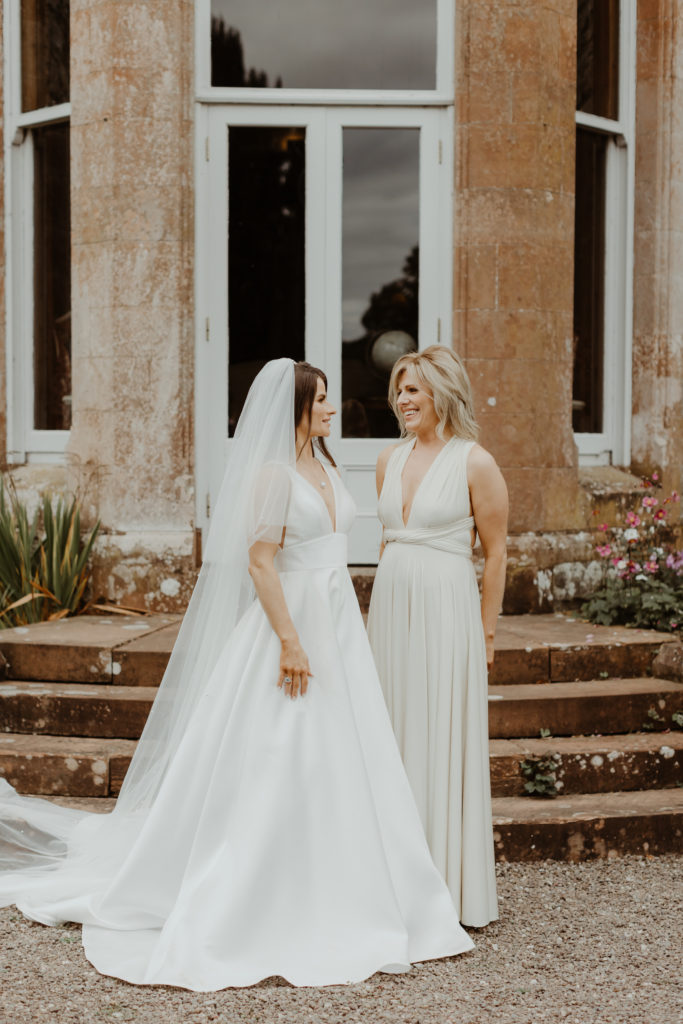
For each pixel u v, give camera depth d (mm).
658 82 7078
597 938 3490
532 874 4051
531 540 6211
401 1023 2873
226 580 3564
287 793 3281
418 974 3184
